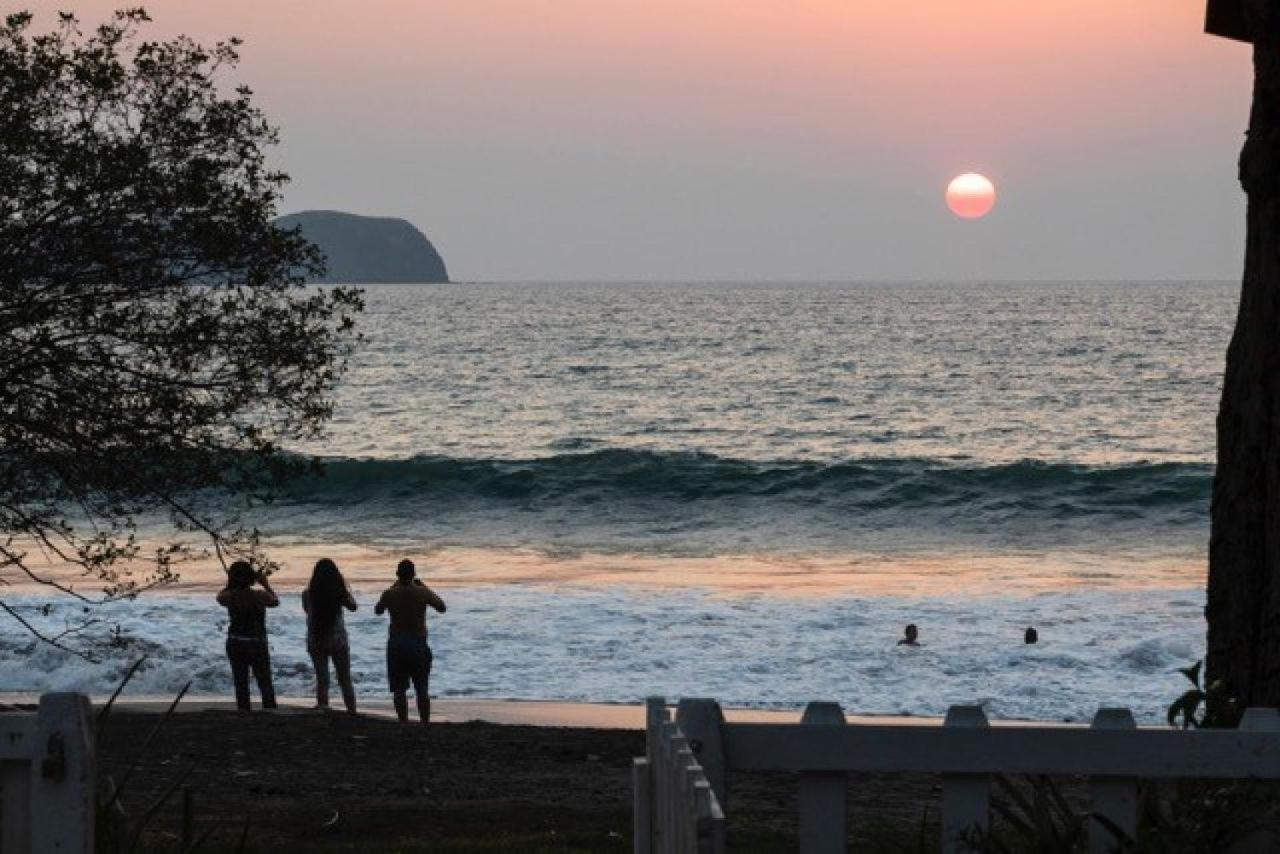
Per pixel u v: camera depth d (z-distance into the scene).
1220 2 23.58
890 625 76.06
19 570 94.88
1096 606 80.62
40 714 13.72
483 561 108.75
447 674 67.00
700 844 9.57
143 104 39.69
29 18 38.78
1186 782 14.77
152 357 40.34
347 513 134.00
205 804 35.12
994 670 66.44
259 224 39.97
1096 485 131.12
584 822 33.53
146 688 64.38
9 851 13.80
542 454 178.00
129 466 40.31
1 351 38.59
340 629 55.50
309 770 40.34
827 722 13.48
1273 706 19.95
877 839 19.28
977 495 132.50
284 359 40.59
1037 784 15.20
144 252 39.44
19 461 40.06
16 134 37.31
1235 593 20.50
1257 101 21.12
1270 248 20.67
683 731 13.30
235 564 54.38
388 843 30.31
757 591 88.81
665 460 141.88
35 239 38.53
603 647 71.69
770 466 139.00
